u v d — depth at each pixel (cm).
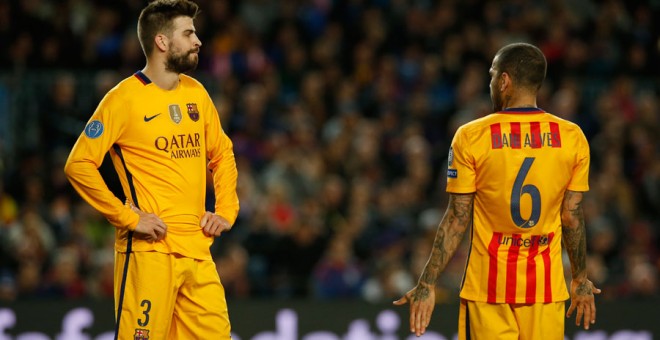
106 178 3303
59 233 3691
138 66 4412
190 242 1920
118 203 1855
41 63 4441
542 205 1858
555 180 1861
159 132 1889
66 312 2841
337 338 2931
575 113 4778
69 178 1859
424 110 4641
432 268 1906
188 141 1922
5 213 3828
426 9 5278
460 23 5231
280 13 5041
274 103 4506
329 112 4647
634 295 3691
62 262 3388
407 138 4469
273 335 2923
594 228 4006
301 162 4159
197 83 1989
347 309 2945
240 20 5009
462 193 1880
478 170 1870
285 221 3825
